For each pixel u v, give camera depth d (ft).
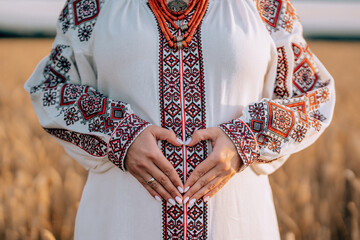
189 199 5.76
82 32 6.34
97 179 6.36
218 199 5.98
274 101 6.20
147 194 5.95
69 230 11.19
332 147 16.85
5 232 11.26
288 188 13.66
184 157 5.85
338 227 12.29
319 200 13.41
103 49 6.10
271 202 6.57
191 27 5.95
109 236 6.07
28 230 11.49
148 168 5.71
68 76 6.47
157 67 5.96
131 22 6.07
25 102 29.60
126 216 6.01
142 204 5.97
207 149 5.89
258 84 6.23
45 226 11.25
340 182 13.70
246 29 6.07
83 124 6.09
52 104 6.28
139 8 6.15
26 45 112.57
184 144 5.87
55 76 6.49
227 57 5.92
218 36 5.95
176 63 5.95
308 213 11.78
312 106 6.44
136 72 5.98
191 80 5.95
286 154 6.20
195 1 6.02
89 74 6.43
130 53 5.97
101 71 6.21
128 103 6.15
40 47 100.22
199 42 5.97
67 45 6.47
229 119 6.10
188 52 5.96
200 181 5.72
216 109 6.03
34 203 11.77
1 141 17.85
